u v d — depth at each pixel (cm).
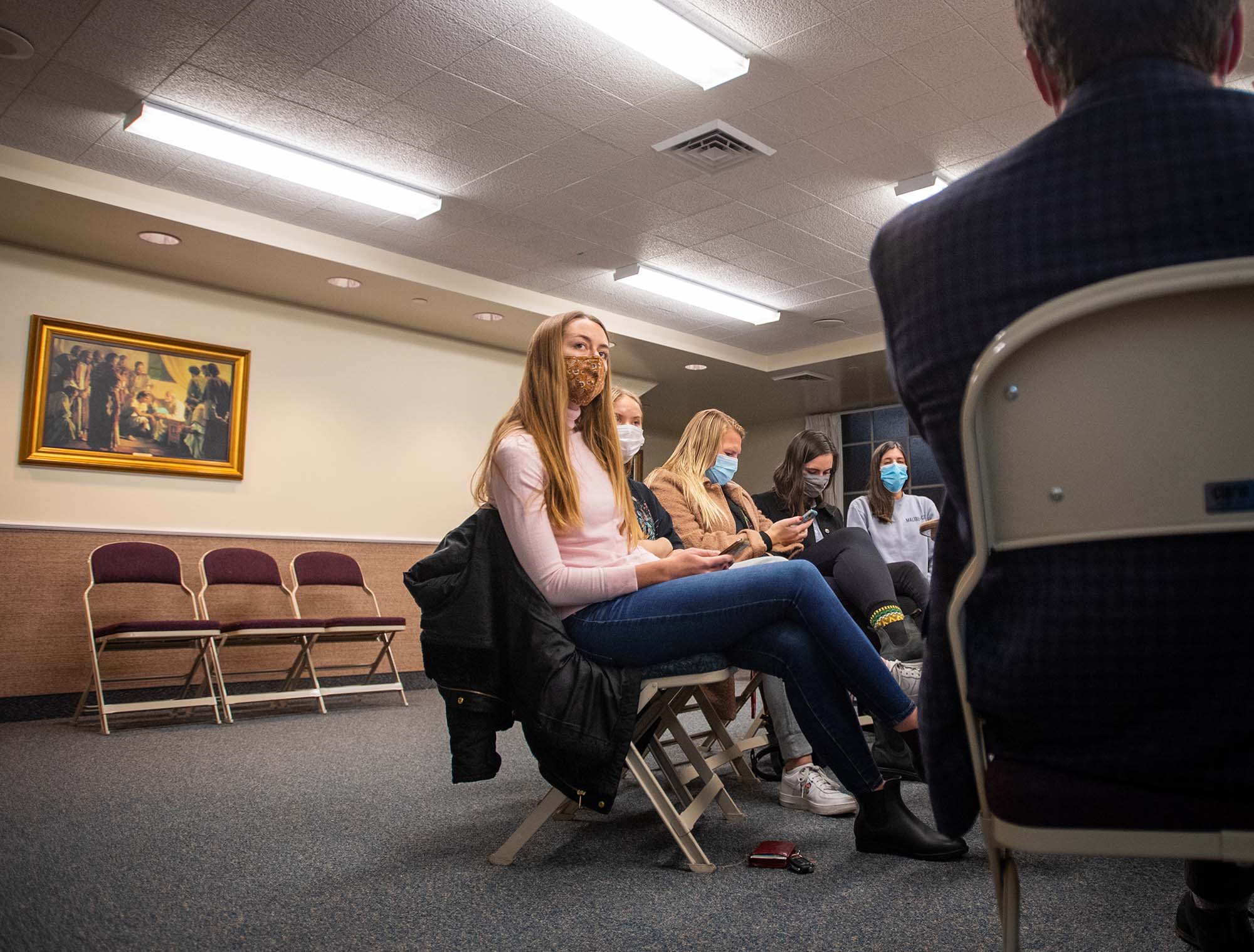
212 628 542
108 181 568
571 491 199
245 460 705
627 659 190
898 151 547
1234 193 70
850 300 807
